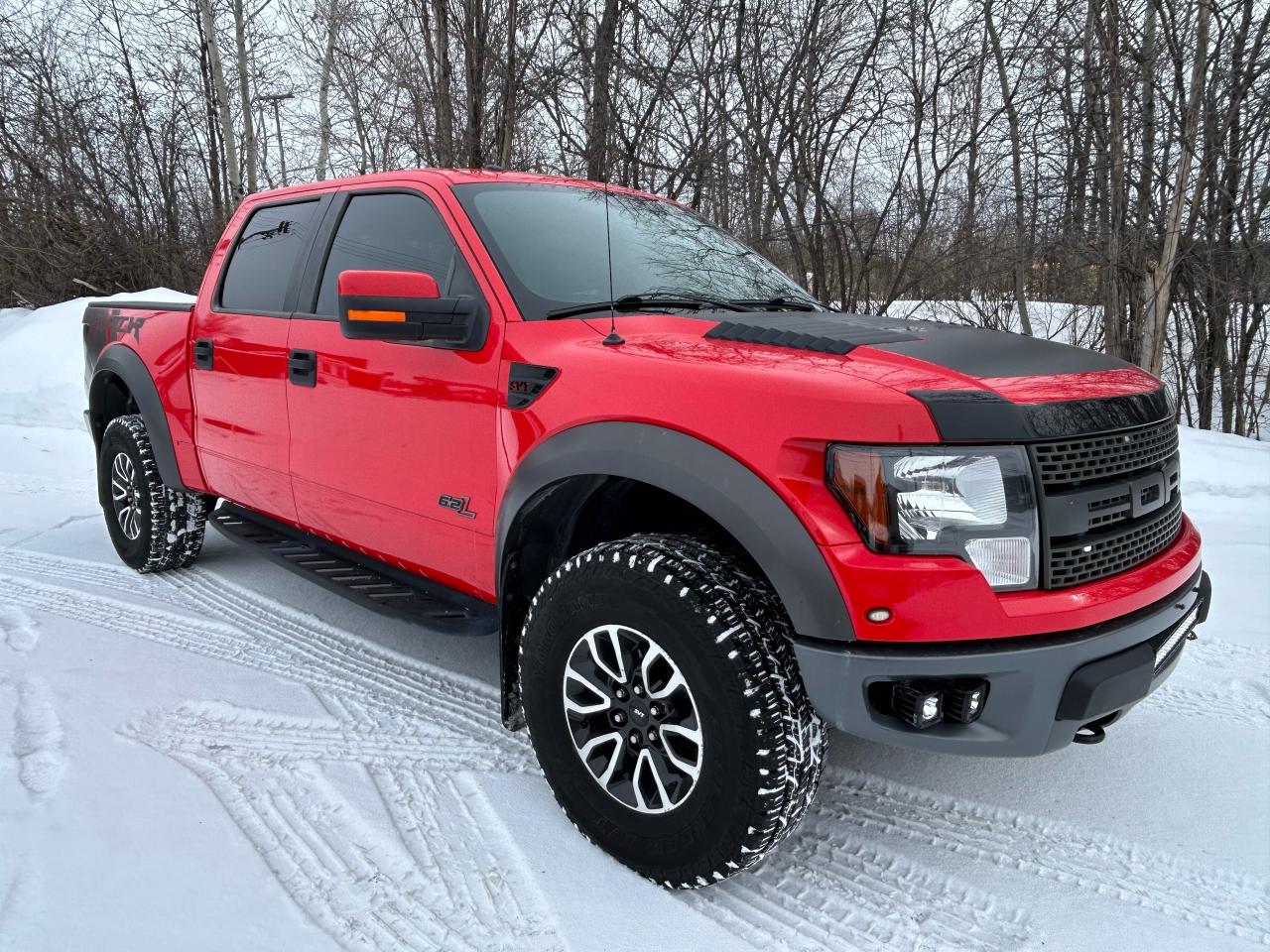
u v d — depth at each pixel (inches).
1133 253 406.9
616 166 330.3
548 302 96.8
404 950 69.0
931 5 379.6
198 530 160.4
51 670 116.8
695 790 73.7
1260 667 128.4
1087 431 72.8
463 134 325.1
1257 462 272.1
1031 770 101.3
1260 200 427.5
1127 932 75.2
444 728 106.6
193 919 70.2
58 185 549.3
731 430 72.2
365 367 108.1
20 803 84.4
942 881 81.8
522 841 84.0
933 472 67.2
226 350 134.0
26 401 332.5
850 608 67.2
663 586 73.5
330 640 133.4
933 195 396.2
